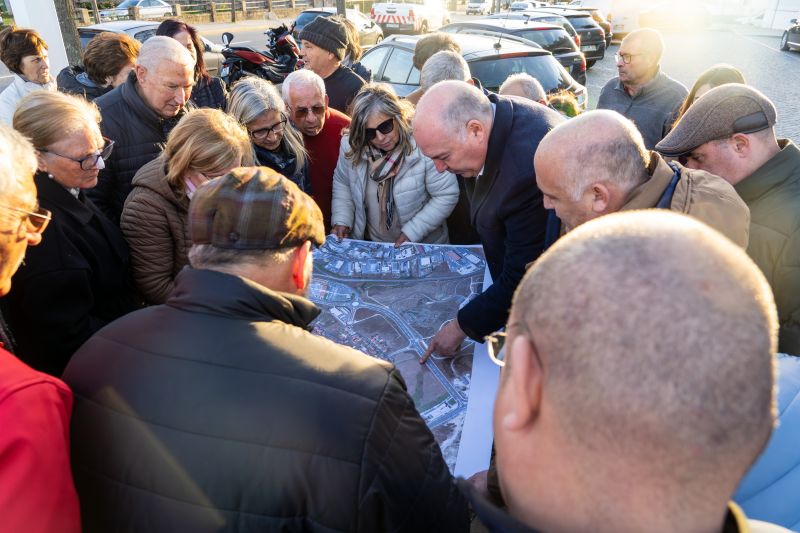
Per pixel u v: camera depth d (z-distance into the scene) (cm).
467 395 154
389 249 231
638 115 358
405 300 198
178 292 96
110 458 85
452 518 95
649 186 127
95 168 157
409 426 90
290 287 101
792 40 1526
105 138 218
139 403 85
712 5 2566
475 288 204
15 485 74
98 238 164
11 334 146
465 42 552
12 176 93
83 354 94
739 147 156
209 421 82
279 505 80
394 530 85
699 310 45
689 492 46
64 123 149
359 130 233
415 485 88
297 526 81
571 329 48
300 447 81
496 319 165
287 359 87
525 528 52
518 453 55
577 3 2042
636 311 45
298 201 100
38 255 142
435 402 152
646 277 46
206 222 97
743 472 47
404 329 182
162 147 233
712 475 46
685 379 44
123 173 228
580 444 48
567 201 133
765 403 45
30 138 146
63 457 81
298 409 82
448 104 175
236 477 81
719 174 161
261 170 102
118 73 302
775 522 97
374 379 88
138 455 84
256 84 239
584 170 128
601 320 46
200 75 349
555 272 51
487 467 131
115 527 86
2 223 91
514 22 770
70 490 81
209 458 82
